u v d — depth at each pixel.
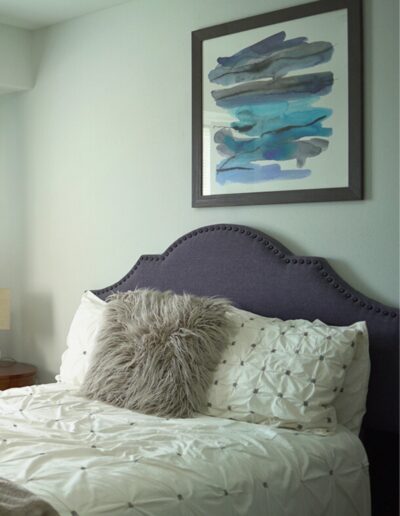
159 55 3.97
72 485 2.09
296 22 3.38
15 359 4.83
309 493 2.52
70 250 4.47
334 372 2.84
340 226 3.26
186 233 3.87
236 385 2.95
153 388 3.04
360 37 3.17
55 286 4.57
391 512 3.02
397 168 3.08
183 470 2.32
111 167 4.23
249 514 2.32
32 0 4.07
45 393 3.32
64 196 4.50
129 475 2.21
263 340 3.05
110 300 3.59
